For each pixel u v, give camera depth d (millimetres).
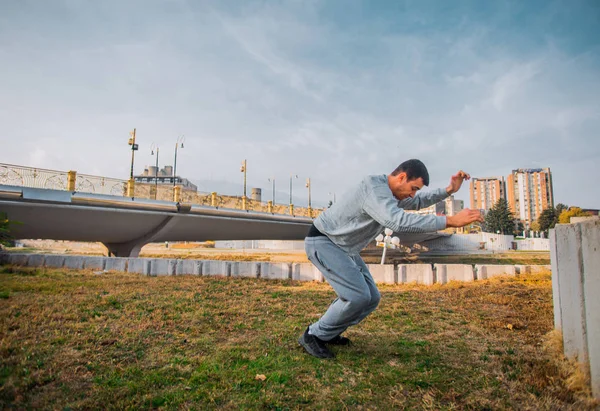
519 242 66688
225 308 5910
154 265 11336
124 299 6457
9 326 4289
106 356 3420
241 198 26281
